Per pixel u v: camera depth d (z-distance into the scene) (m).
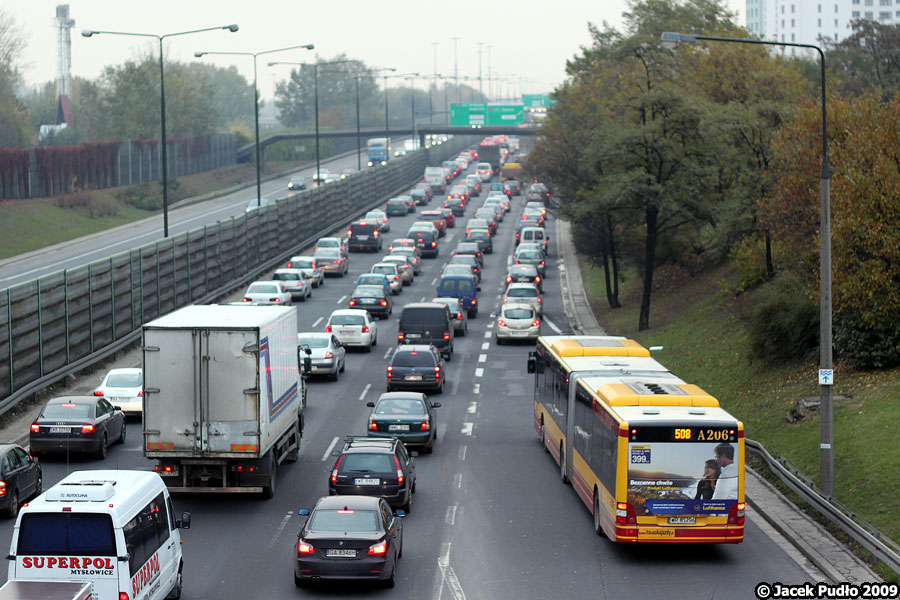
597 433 37.62
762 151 74.75
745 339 69.88
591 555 34.97
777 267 75.12
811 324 59.09
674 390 36.94
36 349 61.97
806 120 57.78
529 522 39.19
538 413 53.94
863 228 49.34
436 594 30.81
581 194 102.62
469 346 84.75
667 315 91.31
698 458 33.59
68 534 25.22
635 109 88.75
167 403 40.31
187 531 38.03
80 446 48.16
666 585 31.70
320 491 43.94
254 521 39.41
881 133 51.00
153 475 29.14
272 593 30.88
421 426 49.81
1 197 158.75
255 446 40.38
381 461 39.03
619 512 33.56
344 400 63.56
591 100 115.56
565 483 45.38
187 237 93.00
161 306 85.81
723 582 31.97
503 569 33.34
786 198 58.28
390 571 30.91
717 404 35.69
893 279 51.00
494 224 169.75
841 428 45.81
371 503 31.61
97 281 72.12
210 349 40.16
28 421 56.88
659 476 33.56
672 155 84.31
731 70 87.69
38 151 169.62
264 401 41.16
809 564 33.84
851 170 50.69
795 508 39.81
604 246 105.25
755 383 60.47
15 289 59.22
